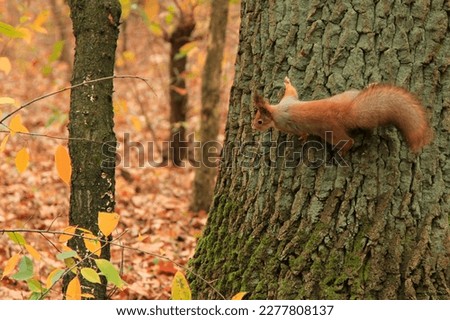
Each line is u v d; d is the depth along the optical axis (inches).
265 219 187.8
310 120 172.4
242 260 189.8
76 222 207.3
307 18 180.1
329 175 178.7
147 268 293.1
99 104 206.4
